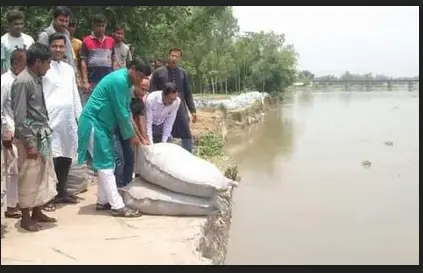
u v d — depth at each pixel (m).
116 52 8.55
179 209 5.97
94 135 5.88
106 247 4.97
